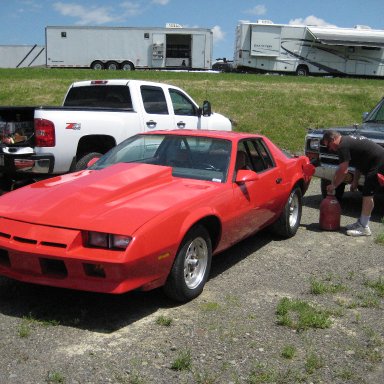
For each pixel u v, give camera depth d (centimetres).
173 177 497
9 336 366
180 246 414
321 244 632
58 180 481
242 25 3378
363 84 2639
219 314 413
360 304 445
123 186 436
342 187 873
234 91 2152
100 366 329
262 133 1628
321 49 3428
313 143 825
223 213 467
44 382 309
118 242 369
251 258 568
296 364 339
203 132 561
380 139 746
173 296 422
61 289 454
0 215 407
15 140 739
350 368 337
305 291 472
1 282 468
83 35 3438
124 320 397
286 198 621
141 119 879
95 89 928
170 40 3516
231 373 325
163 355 345
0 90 1912
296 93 2186
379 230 706
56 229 381
